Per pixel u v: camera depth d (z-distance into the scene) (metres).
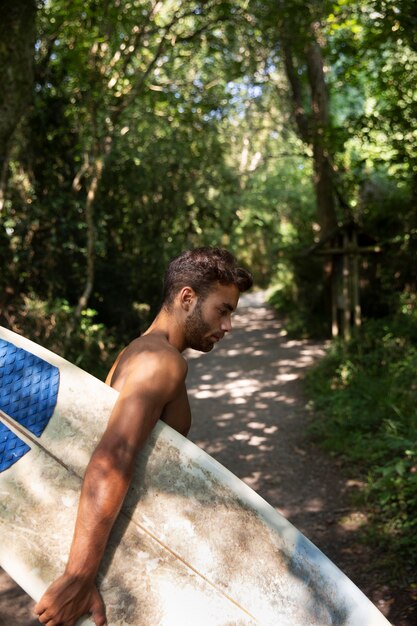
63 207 11.09
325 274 13.72
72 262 11.37
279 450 6.52
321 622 1.55
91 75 10.31
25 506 1.58
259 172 21.91
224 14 11.00
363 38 11.56
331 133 12.39
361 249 11.50
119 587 1.51
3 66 6.36
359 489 5.23
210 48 12.09
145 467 1.57
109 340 10.48
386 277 12.30
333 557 4.18
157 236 14.28
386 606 3.53
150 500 1.56
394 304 12.02
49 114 11.03
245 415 7.95
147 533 1.55
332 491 5.32
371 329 10.84
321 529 4.62
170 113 13.59
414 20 7.87
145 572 1.53
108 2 9.64
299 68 14.82
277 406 8.30
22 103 6.59
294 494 5.36
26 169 10.82
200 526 1.57
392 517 4.56
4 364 1.70
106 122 11.09
